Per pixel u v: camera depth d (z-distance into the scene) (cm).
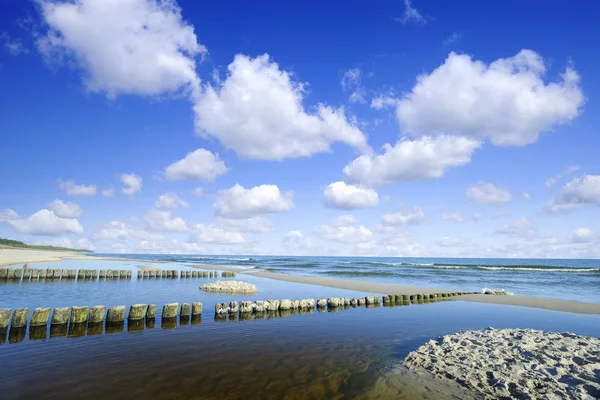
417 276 4788
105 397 734
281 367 935
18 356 995
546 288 3338
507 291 2834
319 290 2772
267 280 3666
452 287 3359
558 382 781
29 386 784
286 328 1420
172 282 3288
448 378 850
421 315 1767
